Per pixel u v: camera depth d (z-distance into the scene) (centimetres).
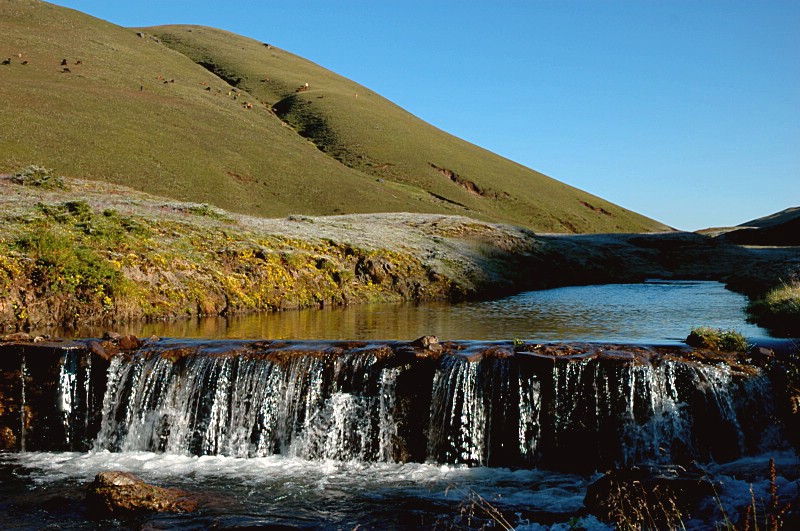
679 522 911
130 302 2428
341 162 12625
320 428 1415
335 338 1920
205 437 1441
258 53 19312
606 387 1315
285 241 3397
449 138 17212
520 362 1355
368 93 19375
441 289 3553
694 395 1309
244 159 9912
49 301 2244
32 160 6875
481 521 1038
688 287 4266
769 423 1298
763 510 886
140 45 15462
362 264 3475
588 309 2766
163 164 8431
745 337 1545
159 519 1051
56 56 12044
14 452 1455
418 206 10562
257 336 1975
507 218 12250
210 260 2934
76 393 1497
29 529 1025
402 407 1400
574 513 1053
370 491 1187
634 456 1290
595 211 14950
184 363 1494
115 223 2927
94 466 1345
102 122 9062
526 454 1327
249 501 1140
